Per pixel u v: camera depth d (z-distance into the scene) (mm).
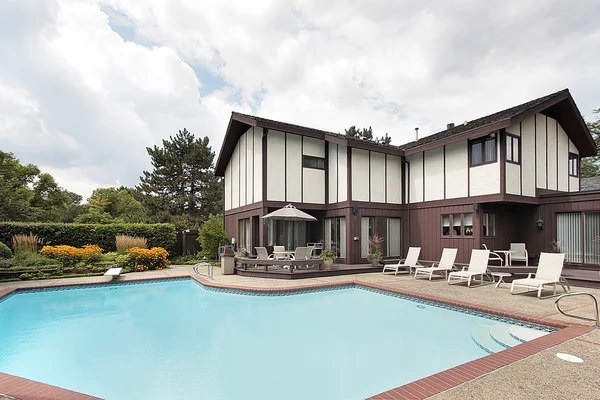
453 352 5238
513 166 11555
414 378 4391
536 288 7980
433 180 13797
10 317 7441
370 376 4457
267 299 8781
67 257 12672
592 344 4484
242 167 16234
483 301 7457
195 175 29328
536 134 12586
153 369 4723
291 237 15320
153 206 27562
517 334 5551
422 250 14180
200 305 8336
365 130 27828
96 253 13570
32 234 13594
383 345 5566
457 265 12500
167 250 16422
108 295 9664
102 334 6246
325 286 9742
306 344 5641
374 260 12969
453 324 6633
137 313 7688
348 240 13508
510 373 3607
